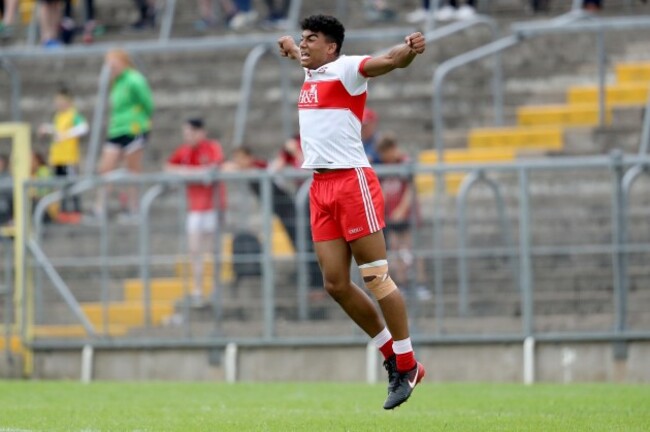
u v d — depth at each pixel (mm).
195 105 78938
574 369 55188
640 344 54844
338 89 34219
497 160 68938
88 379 58969
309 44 34375
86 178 60469
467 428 34500
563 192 56812
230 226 58906
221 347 58031
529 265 56188
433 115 74312
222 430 34406
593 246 56031
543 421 36219
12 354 60188
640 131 68500
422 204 57938
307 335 57406
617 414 38188
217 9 85938
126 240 59781
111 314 59750
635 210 55969
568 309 55938
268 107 77562
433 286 57094
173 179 59188
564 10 81562
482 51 68875
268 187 58062
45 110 81750
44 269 60438
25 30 89688
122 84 69062
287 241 58375
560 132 69375
